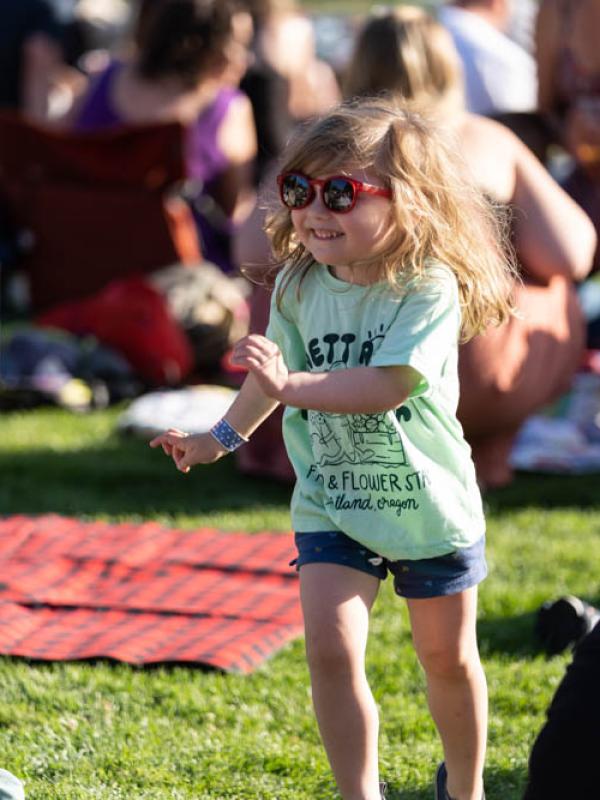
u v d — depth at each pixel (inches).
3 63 1211.9
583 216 737.6
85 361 980.6
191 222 1051.3
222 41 1021.2
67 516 733.3
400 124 389.4
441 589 388.5
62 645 540.7
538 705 496.1
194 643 542.0
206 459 406.0
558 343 746.2
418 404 388.2
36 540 655.8
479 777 406.9
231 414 405.4
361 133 382.9
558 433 859.4
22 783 413.4
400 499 387.9
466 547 390.6
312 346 398.9
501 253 423.8
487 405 721.6
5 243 1033.5
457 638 394.0
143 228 1009.5
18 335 989.8
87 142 992.2
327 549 391.2
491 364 705.6
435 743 467.8
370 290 388.5
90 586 612.4
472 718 400.2
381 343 384.8
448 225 391.2
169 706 492.1
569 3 870.4
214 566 634.2
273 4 1181.7
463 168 401.4
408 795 435.2
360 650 381.1
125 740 467.8
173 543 665.6
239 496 778.8
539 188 716.0
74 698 495.5
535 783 338.6
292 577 624.1
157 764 450.6
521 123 884.6
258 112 1176.8
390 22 700.0
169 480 807.7
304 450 405.4
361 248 382.3
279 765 450.6
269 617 572.1
